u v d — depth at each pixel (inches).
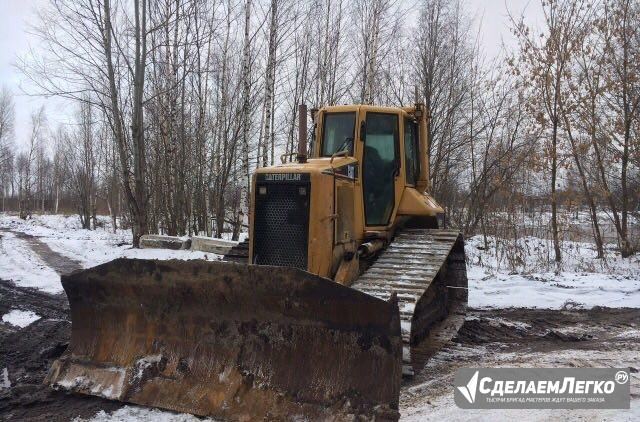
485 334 299.6
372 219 267.9
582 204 738.8
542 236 714.8
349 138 262.2
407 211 278.1
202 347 189.9
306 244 219.6
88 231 1278.3
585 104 643.5
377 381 164.2
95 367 199.5
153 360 193.6
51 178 2405.3
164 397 183.9
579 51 637.3
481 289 432.5
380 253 265.7
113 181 1326.3
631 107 655.8
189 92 754.2
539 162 650.8
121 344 201.5
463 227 764.0
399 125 278.5
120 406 185.6
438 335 265.9
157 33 700.0
